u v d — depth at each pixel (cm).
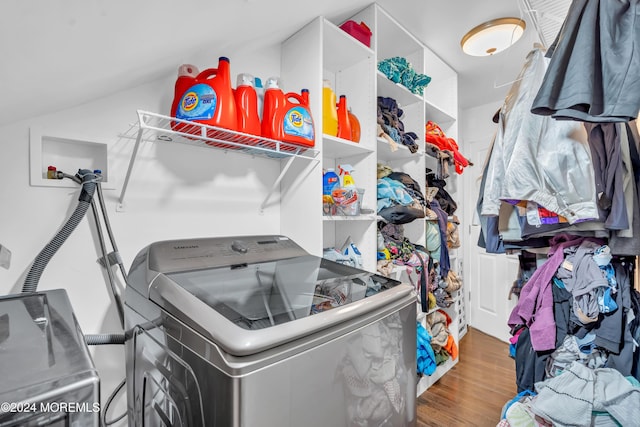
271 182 158
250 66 150
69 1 51
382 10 169
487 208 130
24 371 43
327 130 147
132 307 89
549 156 110
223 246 108
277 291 86
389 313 88
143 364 83
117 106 111
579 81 80
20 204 94
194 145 130
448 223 249
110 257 104
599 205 108
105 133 108
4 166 91
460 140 343
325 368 69
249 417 55
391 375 89
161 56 101
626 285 125
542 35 168
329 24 145
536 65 118
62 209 101
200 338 61
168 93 123
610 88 77
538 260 157
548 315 136
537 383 136
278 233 160
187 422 64
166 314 72
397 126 196
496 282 312
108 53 77
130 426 93
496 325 311
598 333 124
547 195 109
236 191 144
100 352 108
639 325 123
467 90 289
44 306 68
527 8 159
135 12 66
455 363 249
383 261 179
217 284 84
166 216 123
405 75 196
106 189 108
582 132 108
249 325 62
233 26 111
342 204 148
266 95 126
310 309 74
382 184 182
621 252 114
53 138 99
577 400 117
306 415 65
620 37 78
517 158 114
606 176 109
